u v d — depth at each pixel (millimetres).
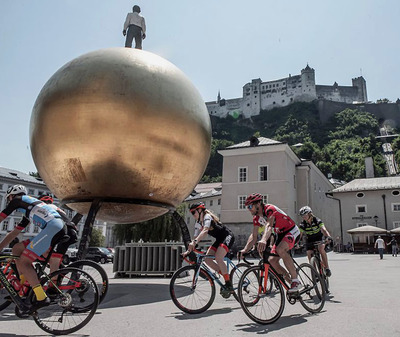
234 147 32250
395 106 130625
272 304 4320
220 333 3713
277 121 134875
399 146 106750
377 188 37969
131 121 5090
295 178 35219
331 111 131750
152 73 5508
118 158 5125
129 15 8766
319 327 3924
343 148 113500
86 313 3967
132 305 5496
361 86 141500
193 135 5703
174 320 4363
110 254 30703
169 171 5516
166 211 6305
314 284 5008
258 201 4824
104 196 5441
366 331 3727
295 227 4793
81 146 5074
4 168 50250
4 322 4289
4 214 4000
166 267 10750
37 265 4059
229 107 147625
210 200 48156
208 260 5430
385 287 7426
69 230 5051
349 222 38844
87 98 5082
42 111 5316
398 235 33375
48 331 3756
